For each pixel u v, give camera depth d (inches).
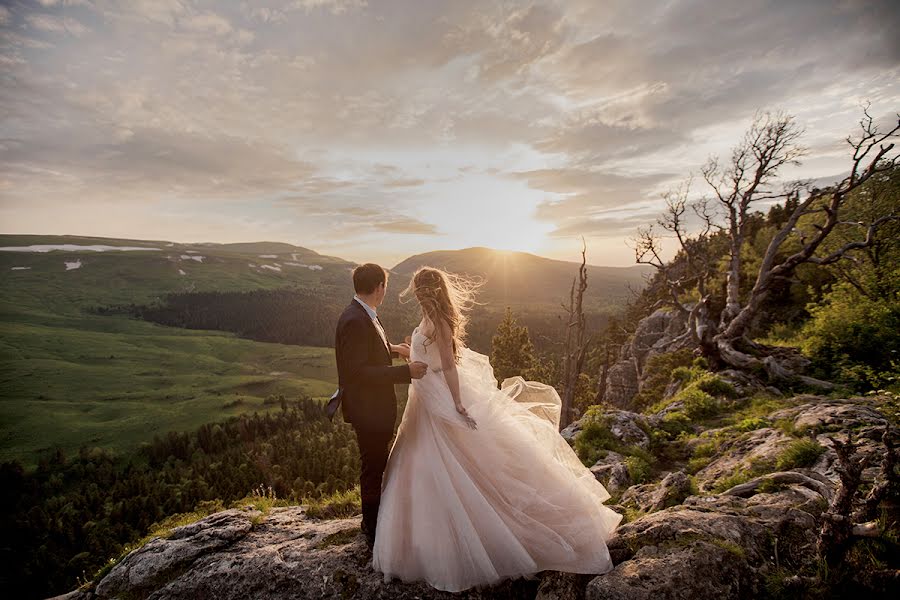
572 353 1101.1
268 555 139.7
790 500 165.6
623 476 312.7
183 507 3277.6
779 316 1084.5
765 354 684.1
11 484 3814.0
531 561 118.5
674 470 354.3
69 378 6968.5
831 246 968.3
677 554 124.7
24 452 4660.4
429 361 136.6
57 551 2906.0
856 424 278.8
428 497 125.4
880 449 215.5
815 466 220.7
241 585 129.0
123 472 4293.8
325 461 3654.0
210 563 140.0
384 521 126.2
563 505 128.6
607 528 137.9
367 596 120.4
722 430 395.2
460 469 126.8
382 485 137.5
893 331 557.3
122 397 6353.3
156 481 3831.2
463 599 118.7
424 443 134.1
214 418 5521.7
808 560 128.3
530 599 125.4
